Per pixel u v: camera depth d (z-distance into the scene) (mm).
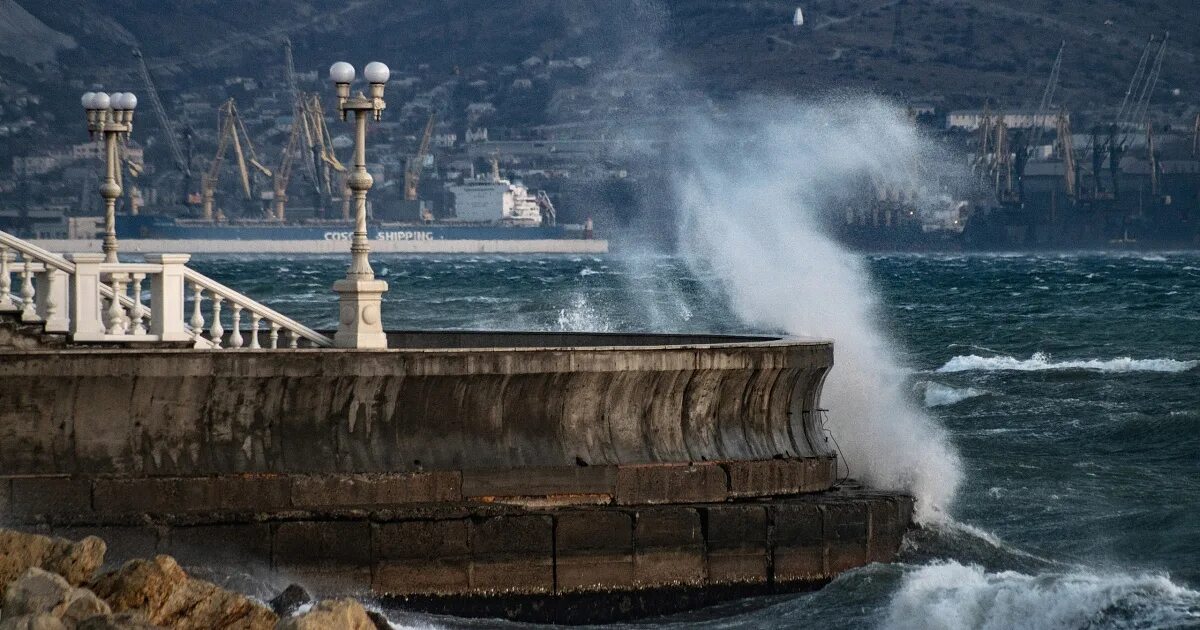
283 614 44188
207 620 40812
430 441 50938
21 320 53844
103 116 69625
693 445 54000
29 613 37875
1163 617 49438
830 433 69188
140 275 54719
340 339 55594
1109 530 64438
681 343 66125
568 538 50469
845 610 50375
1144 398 107438
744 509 52250
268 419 49531
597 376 52438
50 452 47938
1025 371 126375
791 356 55938
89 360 47875
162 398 48625
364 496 49750
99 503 47594
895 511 55562
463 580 49656
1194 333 174500
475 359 51000
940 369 129250
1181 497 71562
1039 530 64438
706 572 51781
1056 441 87688
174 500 48125
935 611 49531
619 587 50812
